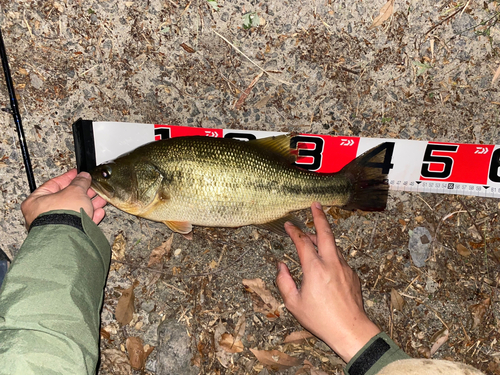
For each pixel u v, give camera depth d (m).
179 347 0.61
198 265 0.64
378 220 0.65
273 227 0.58
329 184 0.58
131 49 0.61
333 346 0.49
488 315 0.64
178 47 0.61
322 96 0.62
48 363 0.35
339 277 0.51
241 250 0.64
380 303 0.64
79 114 0.62
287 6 0.60
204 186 0.55
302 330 0.63
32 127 0.62
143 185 0.55
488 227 0.65
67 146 0.62
